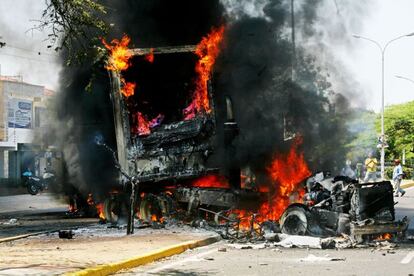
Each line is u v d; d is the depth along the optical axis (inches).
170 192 653.9
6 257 392.8
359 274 341.1
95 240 497.0
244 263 389.4
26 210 956.0
